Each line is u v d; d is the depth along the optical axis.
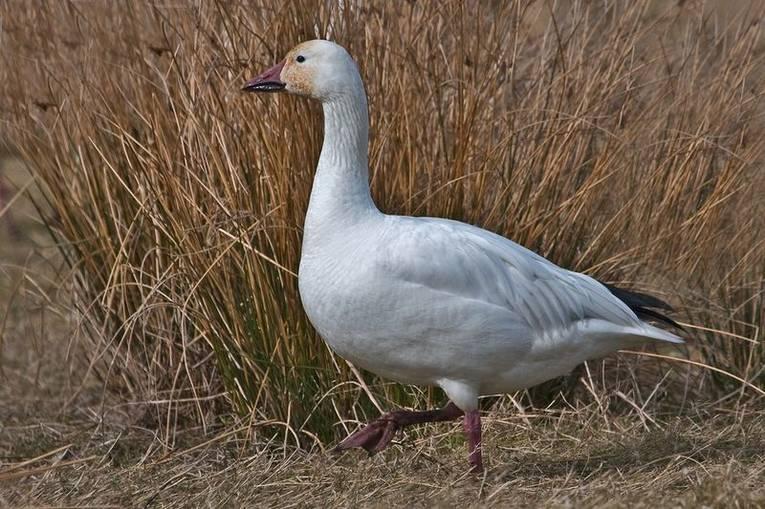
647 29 11.13
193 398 10.55
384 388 10.42
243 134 10.31
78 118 11.05
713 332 11.34
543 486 8.88
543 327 8.78
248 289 10.21
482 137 10.56
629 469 9.16
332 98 8.77
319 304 8.70
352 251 8.56
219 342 10.38
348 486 9.12
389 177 10.36
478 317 8.55
